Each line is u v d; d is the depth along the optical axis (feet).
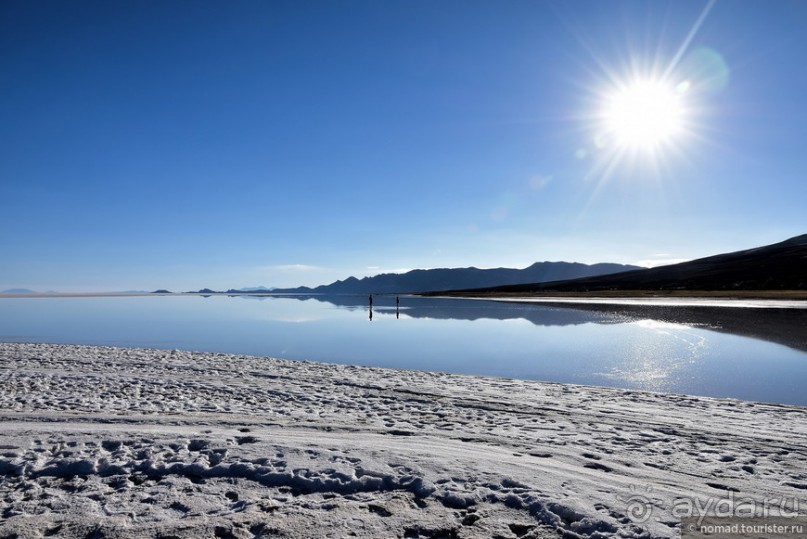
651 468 21.97
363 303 302.66
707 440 26.68
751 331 86.84
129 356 62.28
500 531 16.37
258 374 49.60
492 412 34.17
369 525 16.74
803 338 76.64
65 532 16.52
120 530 16.55
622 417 32.42
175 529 16.55
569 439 26.76
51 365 54.24
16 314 197.67
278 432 27.96
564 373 54.29
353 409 35.14
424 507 18.11
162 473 21.54
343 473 21.07
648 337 84.33
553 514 17.24
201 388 42.50
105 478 21.07
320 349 80.43
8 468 22.04
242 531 16.40
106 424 29.50
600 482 20.12
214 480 20.76
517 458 23.15
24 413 31.89
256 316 175.22
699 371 53.26
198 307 269.44
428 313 175.63
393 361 66.39
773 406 35.86
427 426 29.84
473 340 89.30
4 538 16.11
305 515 17.48
